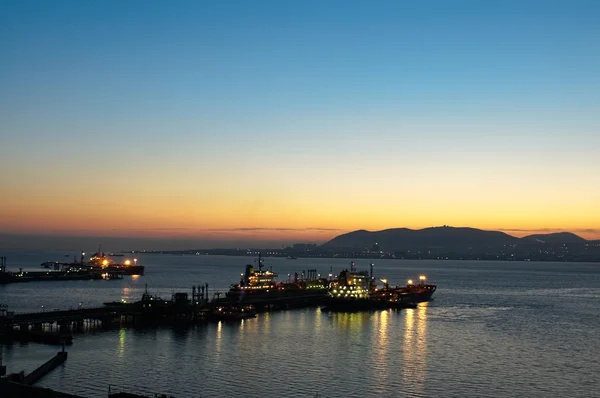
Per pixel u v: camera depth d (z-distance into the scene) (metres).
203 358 151.75
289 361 149.38
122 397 102.81
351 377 133.50
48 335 170.12
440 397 119.62
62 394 97.75
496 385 129.12
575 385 130.12
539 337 193.12
